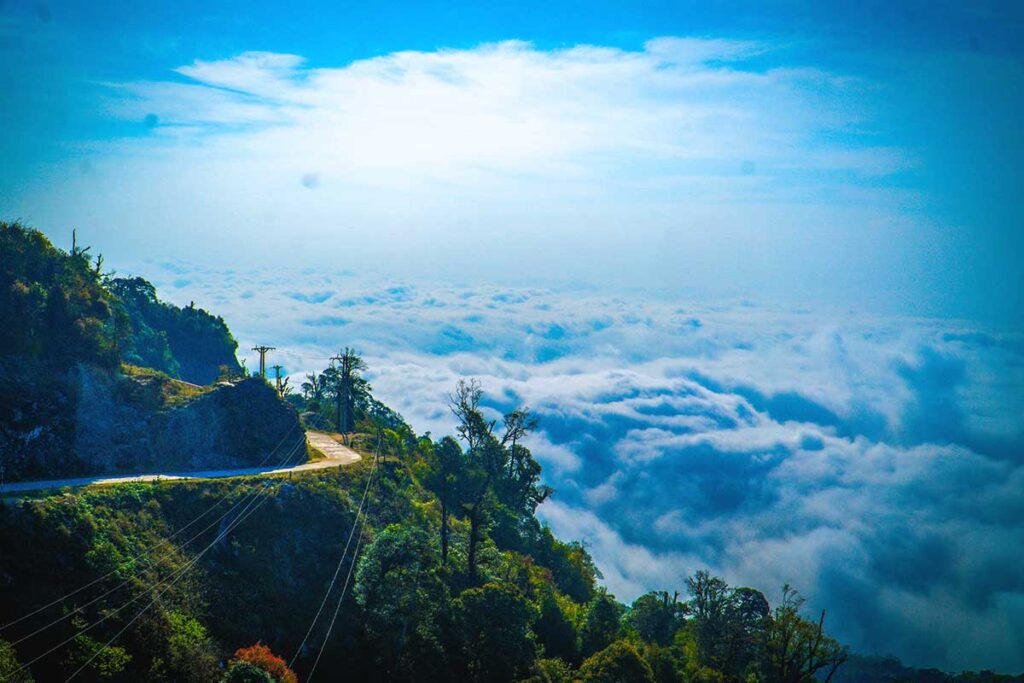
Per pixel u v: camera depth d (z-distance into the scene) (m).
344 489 97.00
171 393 100.38
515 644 79.69
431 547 89.19
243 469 97.25
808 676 99.62
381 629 79.44
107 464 88.25
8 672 56.34
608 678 83.38
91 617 64.56
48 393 88.19
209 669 67.38
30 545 65.88
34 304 92.88
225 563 78.62
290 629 77.25
